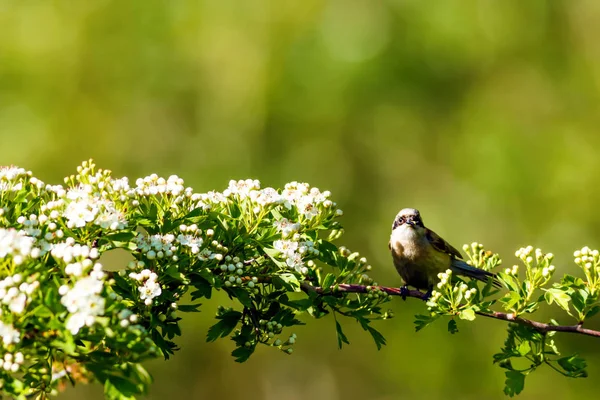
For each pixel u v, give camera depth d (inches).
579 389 755.4
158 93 771.4
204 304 733.3
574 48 781.3
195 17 768.9
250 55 758.5
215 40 763.4
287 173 749.9
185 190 221.6
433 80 772.6
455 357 767.1
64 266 172.9
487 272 263.3
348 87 747.4
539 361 226.8
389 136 767.1
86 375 204.8
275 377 811.4
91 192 201.6
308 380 813.2
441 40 759.1
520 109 772.6
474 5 761.0
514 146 743.7
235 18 762.2
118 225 193.6
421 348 773.9
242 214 223.6
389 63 755.4
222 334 224.4
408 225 286.2
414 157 776.9
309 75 748.0
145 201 216.1
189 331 757.3
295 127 757.3
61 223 195.6
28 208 207.5
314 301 226.8
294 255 216.2
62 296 166.9
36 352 174.4
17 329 165.3
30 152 746.2
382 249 770.2
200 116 766.5
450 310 223.6
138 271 201.6
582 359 223.5
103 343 177.8
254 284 225.1
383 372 797.2
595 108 764.6
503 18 764.0
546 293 222.5
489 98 773.9
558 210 738.8
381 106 764.0
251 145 754.2
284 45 754.2
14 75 761.0
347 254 244.1
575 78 772.6
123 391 165.5
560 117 767.1
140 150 772.0
